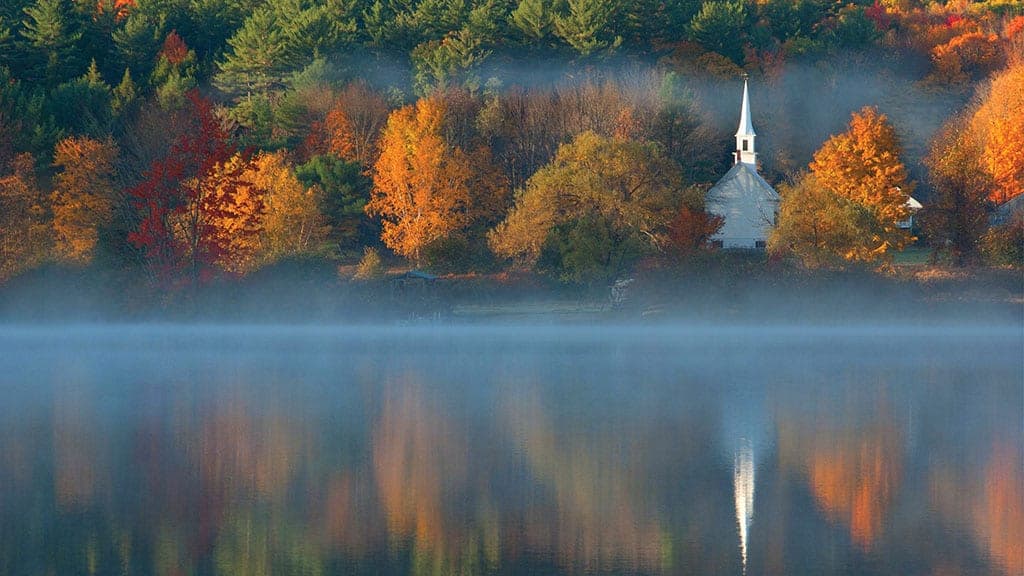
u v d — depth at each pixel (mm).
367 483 157250
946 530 134750
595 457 173125
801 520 139125
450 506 145375
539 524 137875
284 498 149500
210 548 128625
